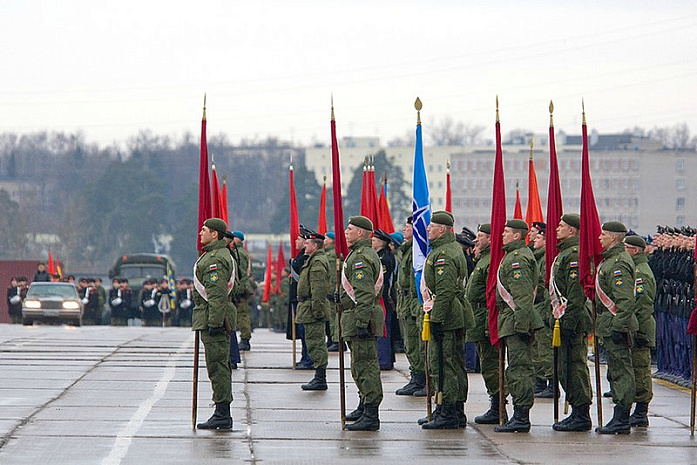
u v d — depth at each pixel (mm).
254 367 58375
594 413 42750
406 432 37375
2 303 147125
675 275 52344
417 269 41531
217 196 45406
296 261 57250
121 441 34688
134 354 64250
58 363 58125
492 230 37812
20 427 36938
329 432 37156
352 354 37969
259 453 33156
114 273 142250
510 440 35969
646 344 39031
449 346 37938
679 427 39188
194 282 37188
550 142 38906
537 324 37125
